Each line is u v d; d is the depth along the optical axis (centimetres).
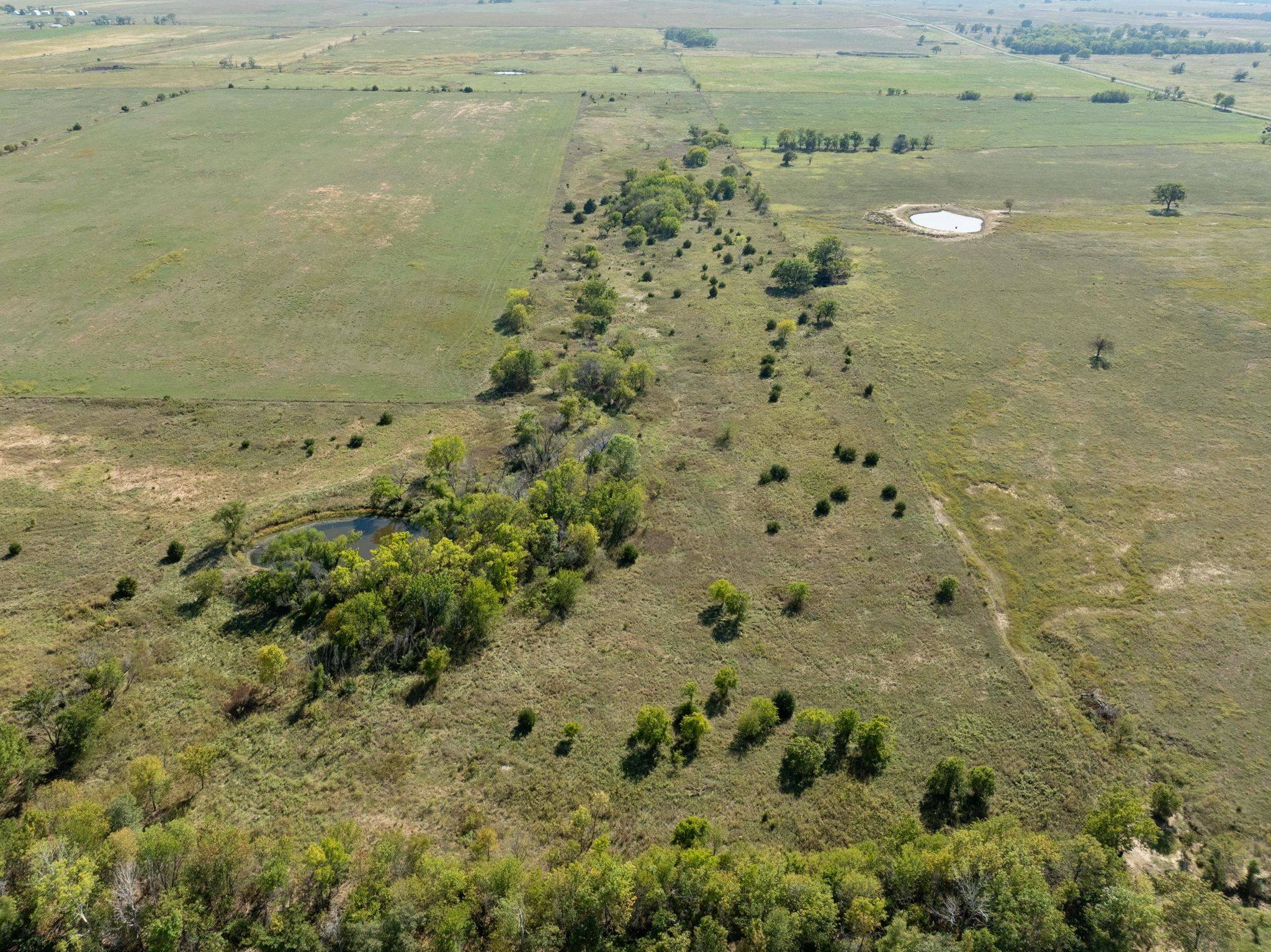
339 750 5228
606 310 11288
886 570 6856
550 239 14375
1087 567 6931
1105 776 5134
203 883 4103
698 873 4122
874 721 5181
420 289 12175
